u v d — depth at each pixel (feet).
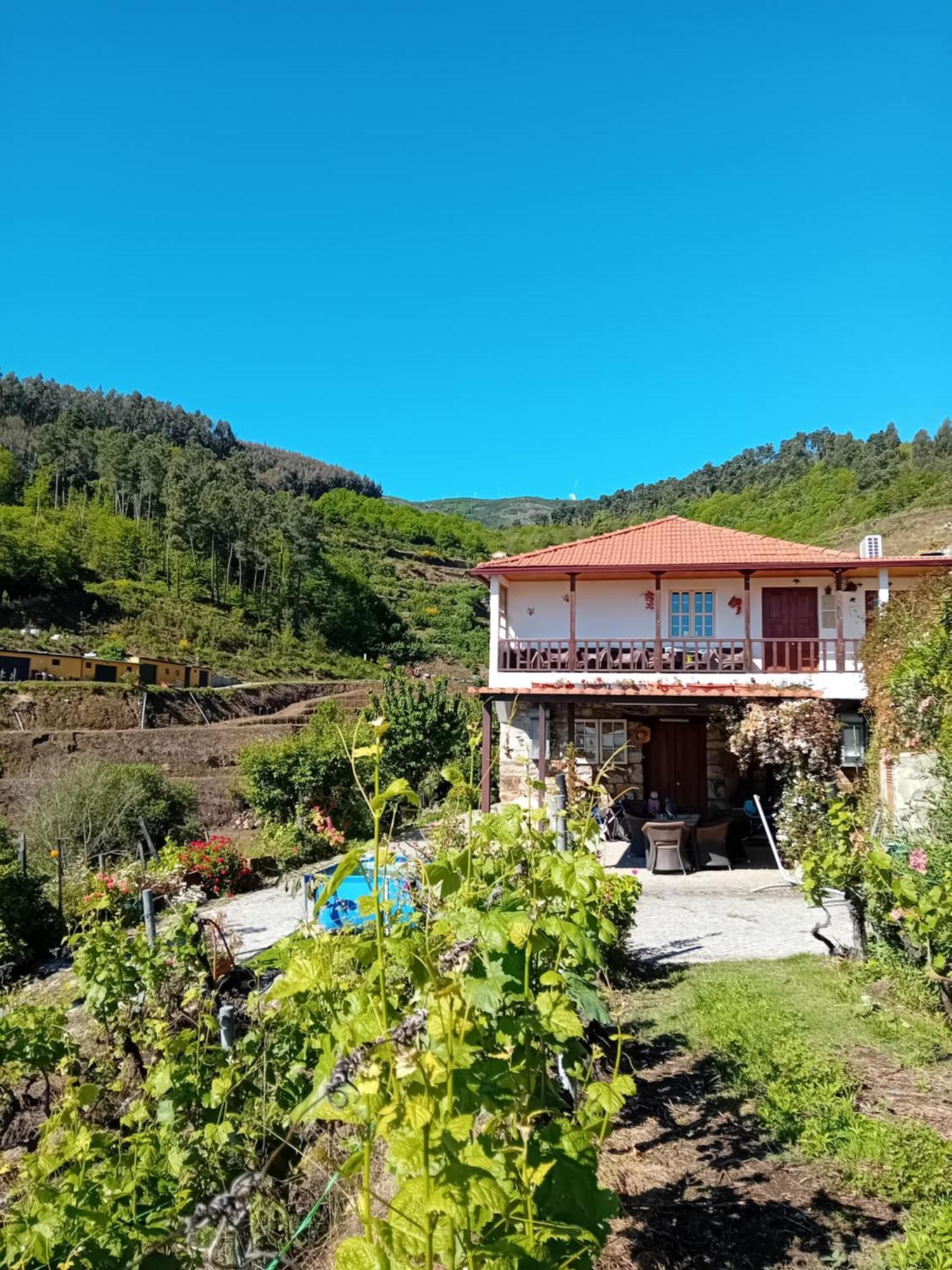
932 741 28.99
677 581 53.93
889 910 20.45
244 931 34.55
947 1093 14.74
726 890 36.06
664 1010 20.20
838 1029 17.90
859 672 45.32
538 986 9.57
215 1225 6.97
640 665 50.03
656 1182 12.48
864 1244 10.70
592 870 9.39
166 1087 11.00
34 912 40.50
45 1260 7.51
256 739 122.11
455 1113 5.90
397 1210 4.58
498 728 55.36
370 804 6.68
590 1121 7.61
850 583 51.88
